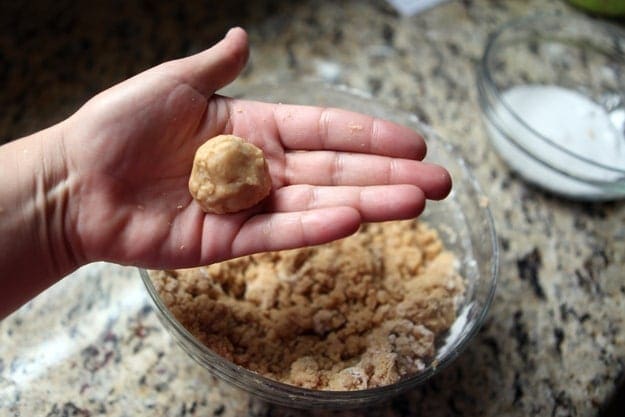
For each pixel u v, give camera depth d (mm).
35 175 288
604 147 388
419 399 321
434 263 344
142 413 306
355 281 327
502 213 383
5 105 388
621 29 468
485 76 389
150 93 293
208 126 318
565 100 408
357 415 315
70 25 424
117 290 335
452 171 360
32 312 325
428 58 442
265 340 309
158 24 432
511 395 326
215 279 319
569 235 380
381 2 466
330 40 441
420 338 312
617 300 360
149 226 296
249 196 299
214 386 316
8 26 419
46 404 303
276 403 296
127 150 291
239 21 442
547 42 453
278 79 417
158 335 325
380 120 324
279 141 329
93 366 314
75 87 400
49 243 292
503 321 347
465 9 470
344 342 314
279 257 331
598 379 334
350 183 323
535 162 375
